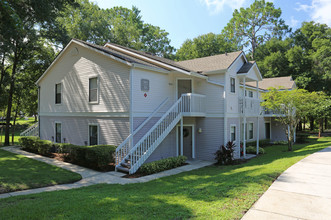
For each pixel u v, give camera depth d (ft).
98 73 40.01
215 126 42.11
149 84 37.73
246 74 44.47
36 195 18.29
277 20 136.36
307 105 51.26
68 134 46.62
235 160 39.78
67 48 46.68
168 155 40.50
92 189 21.34
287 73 102.37
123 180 26.17
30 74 67.10
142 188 21.74
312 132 104.17
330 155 34.06
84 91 42.75
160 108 39.37
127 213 13.35
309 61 97.86
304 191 17.30
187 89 45.37
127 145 34.45
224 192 17.01
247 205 14.19
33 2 31.60
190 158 44.62
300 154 37.47
